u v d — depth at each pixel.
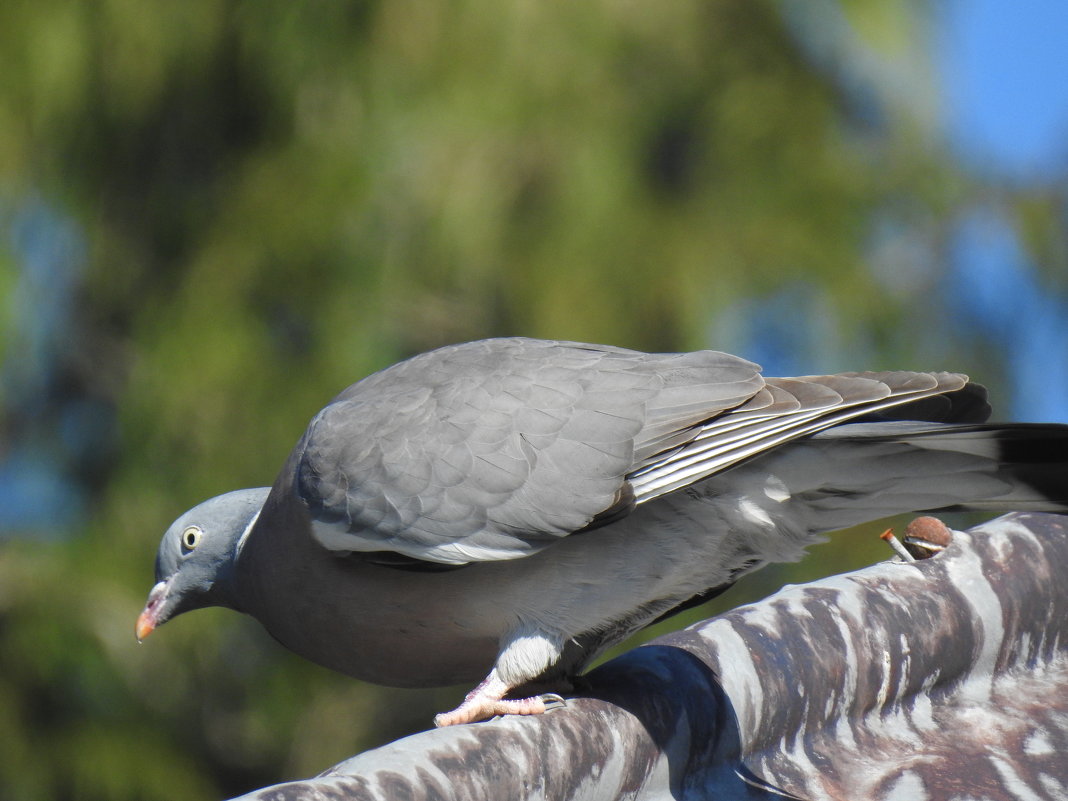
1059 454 4.93
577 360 5.44
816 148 13.15
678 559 5.29
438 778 3.85
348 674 5.83
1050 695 5.23
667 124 13.02
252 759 13.54
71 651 11.96
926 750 4.85
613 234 12.20
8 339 11.96
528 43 12.23
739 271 12.70
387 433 5.31
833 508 5.26
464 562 5.17
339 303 11.80
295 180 12.00
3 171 12.02
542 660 5.15
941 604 5.21
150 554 12.10
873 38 13.46
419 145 12.12
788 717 4.77
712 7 13.32
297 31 12.16
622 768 4.36
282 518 5.55
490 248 12.10
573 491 5.14
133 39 12.24
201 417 11.77
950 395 5.46
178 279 12.36
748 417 5.14
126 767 12.23
